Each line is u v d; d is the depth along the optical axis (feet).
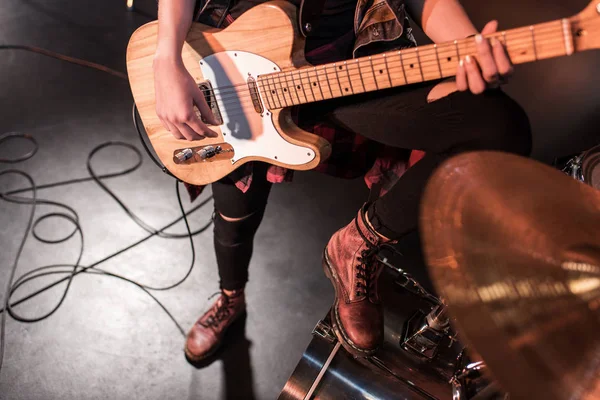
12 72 8.25
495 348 1.87
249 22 3.39
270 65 3.45
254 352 5.68
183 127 3.51
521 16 7.80
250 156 3.88
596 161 4.04
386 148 3.99
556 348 1.84
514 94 7.74
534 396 1.79
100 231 6.51
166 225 6.68
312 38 3.53
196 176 4.15
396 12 3.33
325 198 7.20
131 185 7.07
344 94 3.28
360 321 3.87
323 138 3.72
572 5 7.64
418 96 3.26
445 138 3.08
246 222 4.51
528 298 1.95
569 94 7.52
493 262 2.03
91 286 5.99
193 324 5.83
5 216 6.53
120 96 8.25
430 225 2.16
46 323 5.64
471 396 3.67
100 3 9.69
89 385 5.27
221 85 3.63
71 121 7.75
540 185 2.19
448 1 3.32
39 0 9.50
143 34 3.78
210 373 5.49
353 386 4.02
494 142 2.90
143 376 5.40
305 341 5.83
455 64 2.82
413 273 6.20
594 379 1.76
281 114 3.64
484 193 2.15
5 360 5.32
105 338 5.60
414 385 4.01
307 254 6.56
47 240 6.34
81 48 8.85
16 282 5.94
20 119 7.65
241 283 5.24
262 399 5.38
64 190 6.90
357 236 3.72
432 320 4.10
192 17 3.62
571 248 2.01
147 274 6.17
